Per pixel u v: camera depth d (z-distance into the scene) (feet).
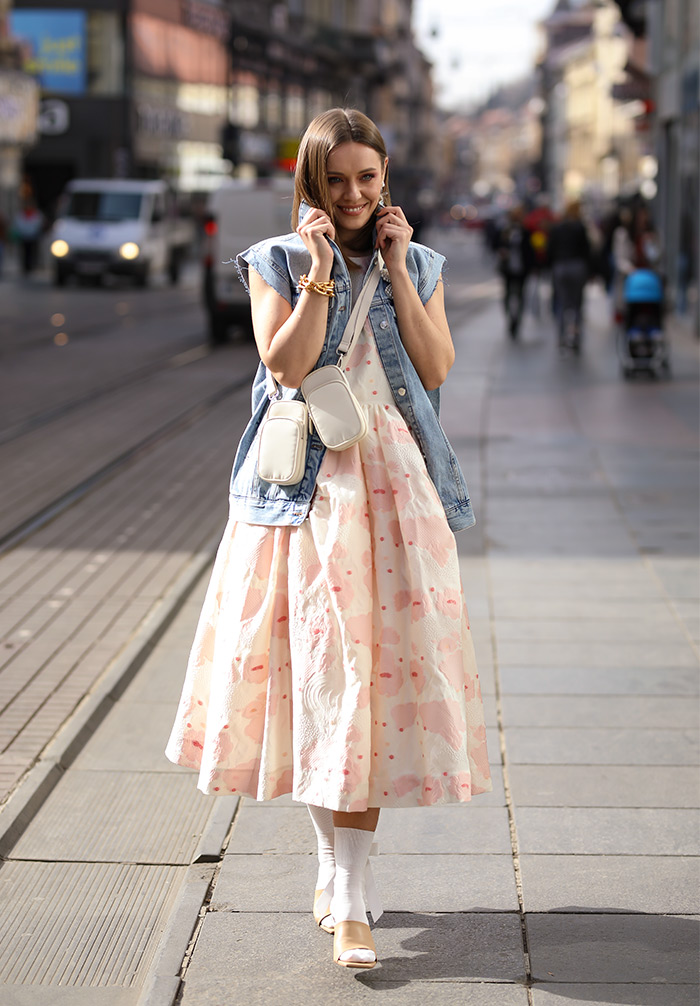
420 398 9.80
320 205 9.55
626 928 10.36
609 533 24.35
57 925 10.71
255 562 9.62
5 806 12.64
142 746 14.48
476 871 11.35
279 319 9.59
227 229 60.08
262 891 11.02
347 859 9.67
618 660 17.07
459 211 429.38
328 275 9.37
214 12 156.76
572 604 19.69
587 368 50.16
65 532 24.49
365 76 216.74
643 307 46.37
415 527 9.50
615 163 216.95
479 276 128.36
